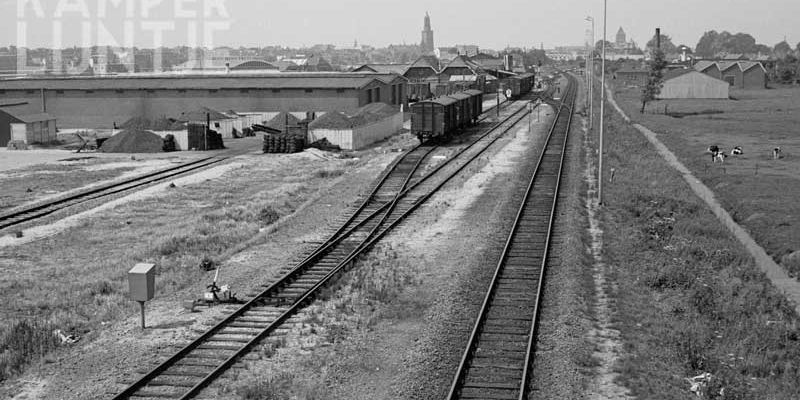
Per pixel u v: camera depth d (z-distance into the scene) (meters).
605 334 17.84
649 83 97.31
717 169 47.56
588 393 14.48
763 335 17.86
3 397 14.67
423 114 57.88
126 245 29.30
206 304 20.31
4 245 29.08
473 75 132.88
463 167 45.97
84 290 22.62
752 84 153.88
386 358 16.31
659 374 15.37
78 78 86.69
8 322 19.56
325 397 14.26
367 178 42.69
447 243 27.17
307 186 42.91
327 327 18.23
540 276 22.03
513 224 29.62
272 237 28.80
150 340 17.67
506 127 73.81
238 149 61.97
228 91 82.06
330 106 81.25
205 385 14.79
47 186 43.72
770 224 31.69
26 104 69.56
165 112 83.12
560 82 181.88
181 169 49.97
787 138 64.50
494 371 15.40
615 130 70.38
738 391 14.55
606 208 34.28
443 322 18.39
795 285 23.36
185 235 29.67
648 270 23.31
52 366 16.23
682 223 31.00
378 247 26.67
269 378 15.16
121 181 44.59
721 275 23.48
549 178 41.75
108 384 15.04
